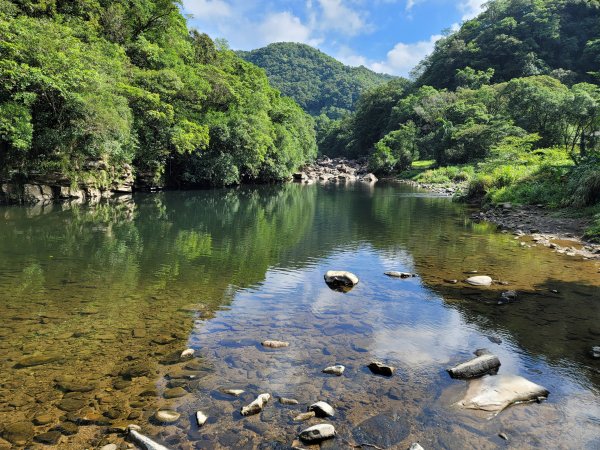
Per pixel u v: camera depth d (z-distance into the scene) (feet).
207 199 107.76
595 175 64.13
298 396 16.30
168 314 25.27
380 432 14.08
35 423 14.14
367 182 203.51
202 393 16.35
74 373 17.70
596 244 46.73
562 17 311.06
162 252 43.83
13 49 66.18
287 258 42.16
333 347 20.97
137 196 107.96
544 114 178.29
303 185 177.99
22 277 32.96
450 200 108.06
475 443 13.57
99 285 31.24
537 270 36.27
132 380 17.21
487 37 331.98
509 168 94.79
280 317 25.16
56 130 76.64
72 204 83.35
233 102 154.71
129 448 12.91
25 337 21.35
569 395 16.61
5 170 74.84
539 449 13.32
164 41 138.00
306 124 279.90
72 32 89.45
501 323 24.30
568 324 24.07
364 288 31.55
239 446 13.23
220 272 36.09
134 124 103.60
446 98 268.00
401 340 21.97
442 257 42.11
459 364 18.86
